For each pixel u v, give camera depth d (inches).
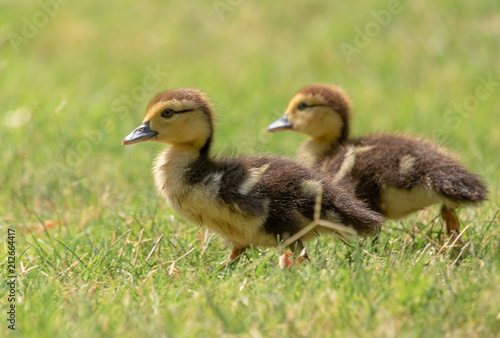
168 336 284.5
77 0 1117.7
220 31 1011.3
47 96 812.6
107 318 301.6
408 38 906.1
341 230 384.2
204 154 417.1
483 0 924.6
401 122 712.4
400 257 367.2
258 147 611.8
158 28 1036.5
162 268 375.2
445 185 425.1
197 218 400.8
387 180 445.1
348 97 544.4
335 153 489.7
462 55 859.4
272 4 1035.9
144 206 496.1
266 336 284.5
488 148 648.4
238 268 366.3
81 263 388.8
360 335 280.5
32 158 606.5
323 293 312.8
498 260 351.6
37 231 481.1
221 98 801.6
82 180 555.2
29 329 297.0
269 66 906.7
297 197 386.3
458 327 293.7
